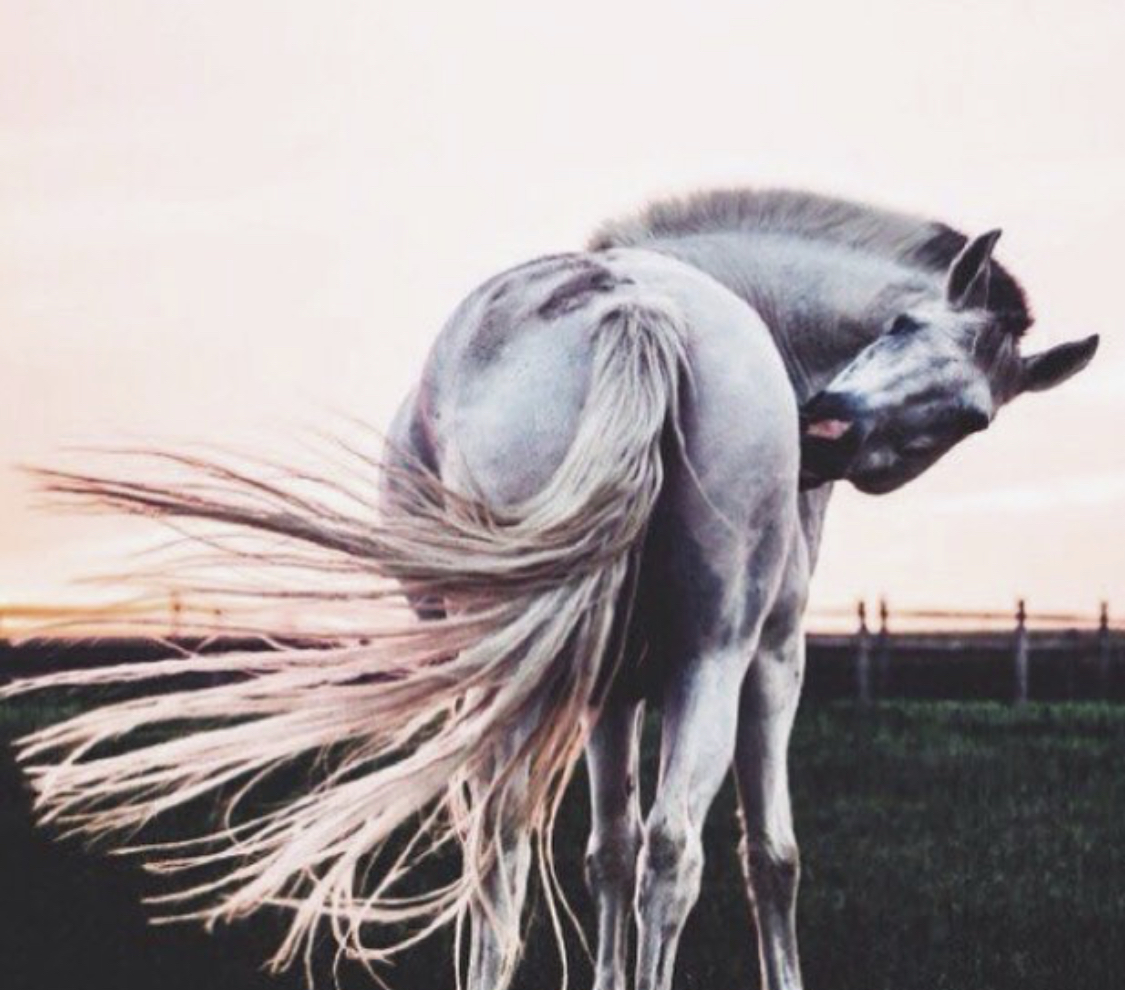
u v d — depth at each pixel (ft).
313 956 38.40
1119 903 45.85
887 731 91.04
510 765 25.16
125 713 24.85
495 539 24.66
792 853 29.12
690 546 25.77
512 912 25.95
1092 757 80.74
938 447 30.25
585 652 24.84
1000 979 37.17
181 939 39.81
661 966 25.16
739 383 25.85
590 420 25.04
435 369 27.22
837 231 31.07
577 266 26.68
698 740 25.75
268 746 24.63
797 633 28.66
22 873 46.91
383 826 24.58
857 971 37.60
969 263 30.07
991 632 122.21
